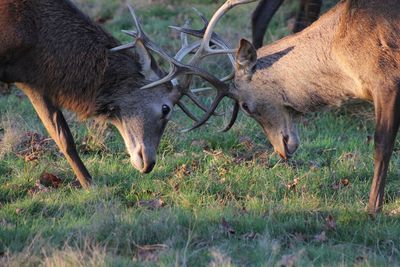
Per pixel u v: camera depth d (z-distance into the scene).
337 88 12.49
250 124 15.36
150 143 12.97
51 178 13.12
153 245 10.33
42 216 11.70
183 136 14.95
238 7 20.88
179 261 9.73
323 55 12.38
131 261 9.76
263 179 13.12
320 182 13.07
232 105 15.91
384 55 11.72
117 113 13.03
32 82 12.73
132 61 12.90
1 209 11.92
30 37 12.28
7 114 15.39
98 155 14.31
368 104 15.66
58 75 12.66
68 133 13.01
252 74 12.93
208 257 9.96
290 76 12.73
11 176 13.27
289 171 13.45
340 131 15.39
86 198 12.26
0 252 10.23
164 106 12.90
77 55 12.65
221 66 17.41
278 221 11.30
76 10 12.75
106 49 12.82
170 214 11.20
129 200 12.52
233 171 13.54
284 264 9.65
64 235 10.54
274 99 12.95
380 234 10.79
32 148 14.14
